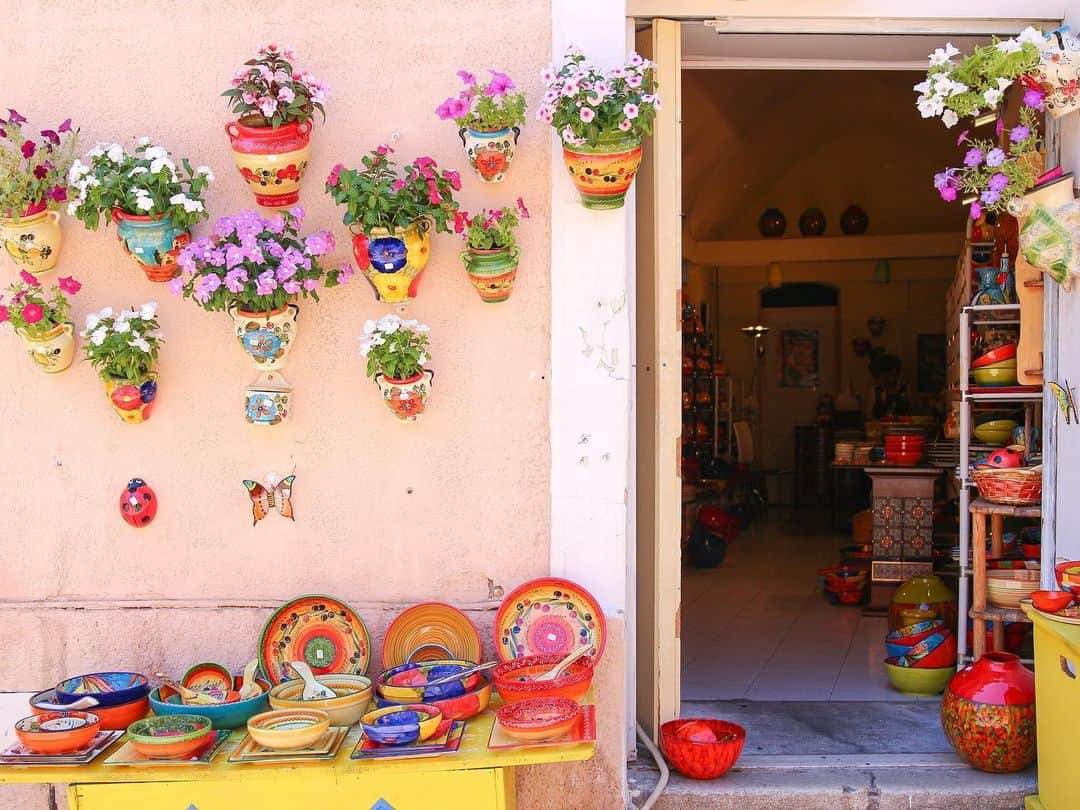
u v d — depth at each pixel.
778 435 11.05
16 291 3.24
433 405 3.25
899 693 4.27
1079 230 3.19
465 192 3.22
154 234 3.06
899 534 5.80
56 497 3.31
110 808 2.69
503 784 2.68
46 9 3.26
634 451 3.46
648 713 3.65
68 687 3.05
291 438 3.28
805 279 10.77
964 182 3.35
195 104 3.26
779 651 5.00
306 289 3.08
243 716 2.85
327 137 3.24
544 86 3.20
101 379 3.20
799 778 3.33
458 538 3.27
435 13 3.22
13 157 3.12
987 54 3.17
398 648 3.18
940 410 10.19
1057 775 2.91
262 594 3.30
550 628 3.13
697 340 8.74
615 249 3.18
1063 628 2.82
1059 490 3.46
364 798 2.68
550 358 3.22
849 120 9.58
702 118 7.84
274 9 3.24
